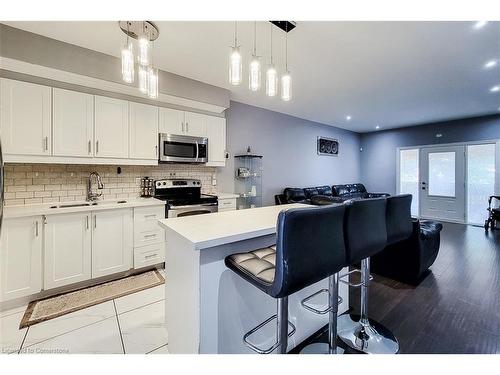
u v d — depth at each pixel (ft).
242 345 4.59
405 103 14.79
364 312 5.90
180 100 10.57
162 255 9.86
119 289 8.16
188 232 4.28
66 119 8.14
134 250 9.17
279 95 13.05
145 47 5.84
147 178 11.06
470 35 7.41
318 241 3.46
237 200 14.89
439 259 11.14
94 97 8.70
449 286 8.48
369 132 24.95
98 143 8.77
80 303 7.29
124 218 8.93
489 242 13.82
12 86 7.23
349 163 24.25
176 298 4.91
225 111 14.17
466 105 15.19
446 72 10.19
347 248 4.10
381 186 24.11
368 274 5.87
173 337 5.08
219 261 4.31
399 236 5.51
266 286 3.36
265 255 4.48
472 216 18.78
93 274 8.29
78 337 5.82
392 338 5.74
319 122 20.66
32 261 7.21
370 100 14.20
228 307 4.41
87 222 8.14
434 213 20.71
